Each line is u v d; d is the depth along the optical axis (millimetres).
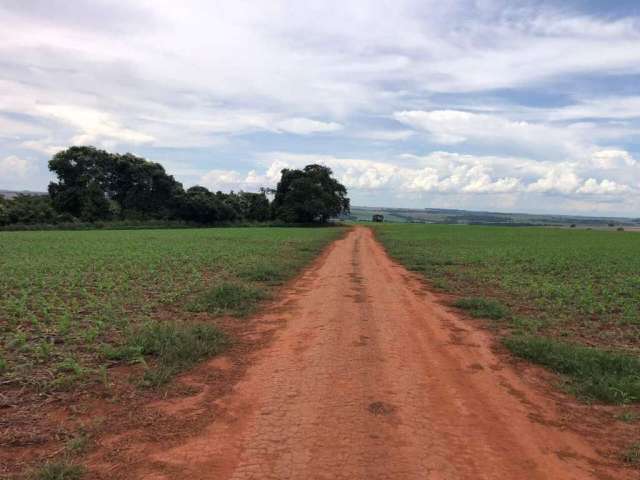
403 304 12484
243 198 102062
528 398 6211
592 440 5105
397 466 4367
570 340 9336
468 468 4391
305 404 5770
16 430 5004
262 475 4180
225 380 6613
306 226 89812
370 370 7062
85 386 6242
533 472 4387
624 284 16859
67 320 9336
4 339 8453
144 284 14734
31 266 18734
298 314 10984
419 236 52406
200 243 34562
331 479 4125
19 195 74500
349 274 18469
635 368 7289
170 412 5520
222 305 11750
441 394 6219
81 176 75688
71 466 4211
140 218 80938
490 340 9047
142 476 4164
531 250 32688
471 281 17328
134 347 7566
